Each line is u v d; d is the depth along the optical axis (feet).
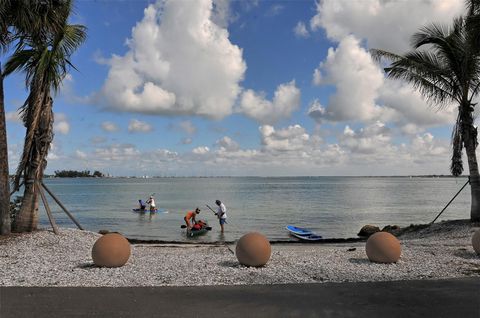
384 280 24.17
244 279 24.56
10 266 28.48
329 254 35.09
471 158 53.72
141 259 32.04
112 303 19.29
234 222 98.37
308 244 54.13
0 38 39.86
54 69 41.09
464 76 52.24
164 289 21.89
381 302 19.63
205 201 186.19
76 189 377.30
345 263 29.94
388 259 29.50
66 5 40.75
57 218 108.47
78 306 18.83
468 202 179.93
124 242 28.55
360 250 38.29
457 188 393.09
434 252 34.99
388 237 30.09
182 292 21.30
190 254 35.99
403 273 26.25
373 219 106.42
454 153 55.72
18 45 41.52
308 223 96.73
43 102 41.96
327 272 26.50
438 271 26.76
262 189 370.73
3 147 40.19
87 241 40.83
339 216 114.11
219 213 76.38
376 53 55.77
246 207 147.54
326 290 21.80
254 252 27.86
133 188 408.46
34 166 42.19
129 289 21.84
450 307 18.81
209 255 35.01
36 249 36.09
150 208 120.57
